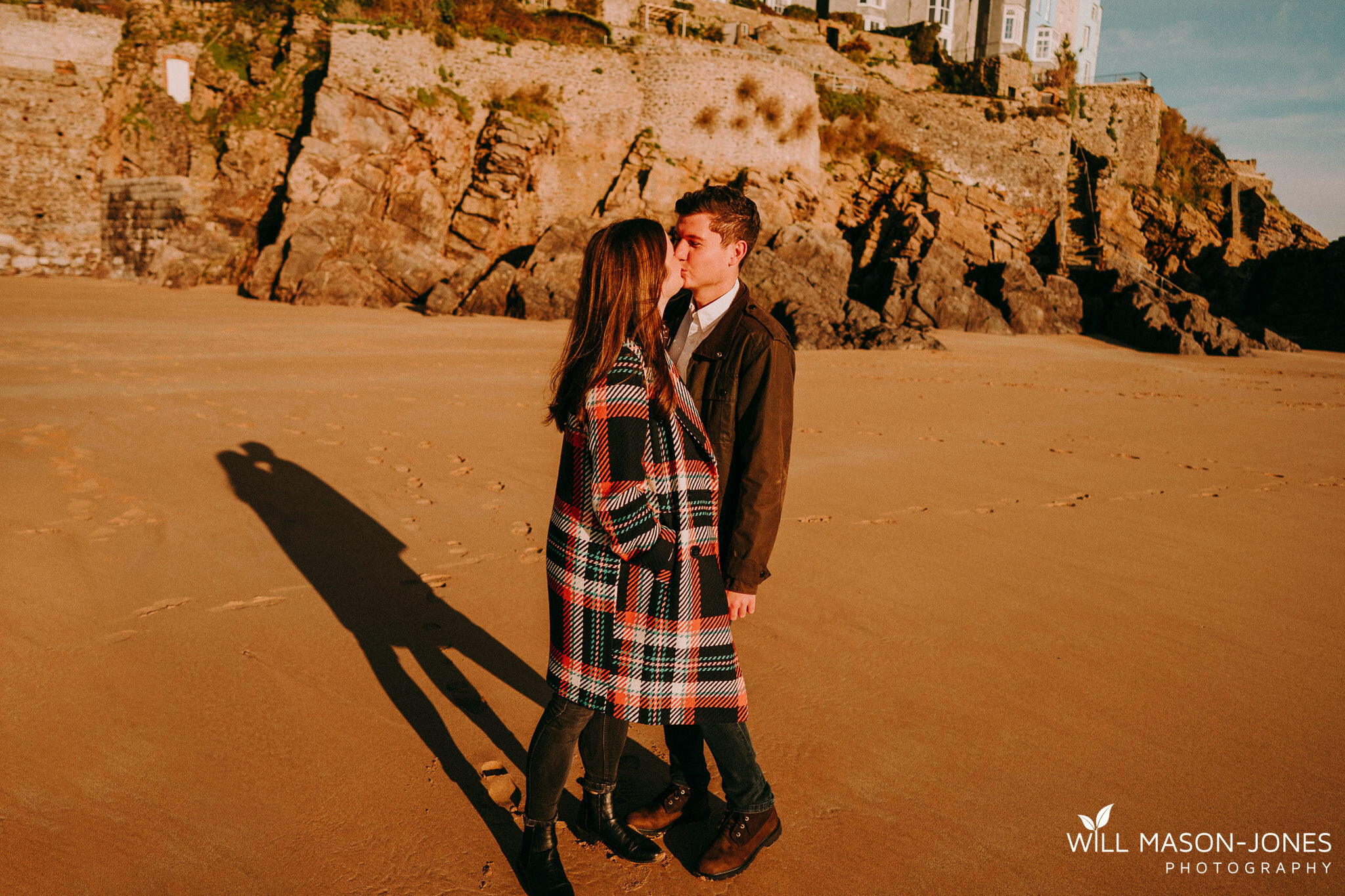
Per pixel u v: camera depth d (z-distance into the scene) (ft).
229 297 69.31
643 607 6.63
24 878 6.66
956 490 21.67
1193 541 18.04
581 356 6.48
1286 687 11.19
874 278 89.56
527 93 86.69
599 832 7.50
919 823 7.98
